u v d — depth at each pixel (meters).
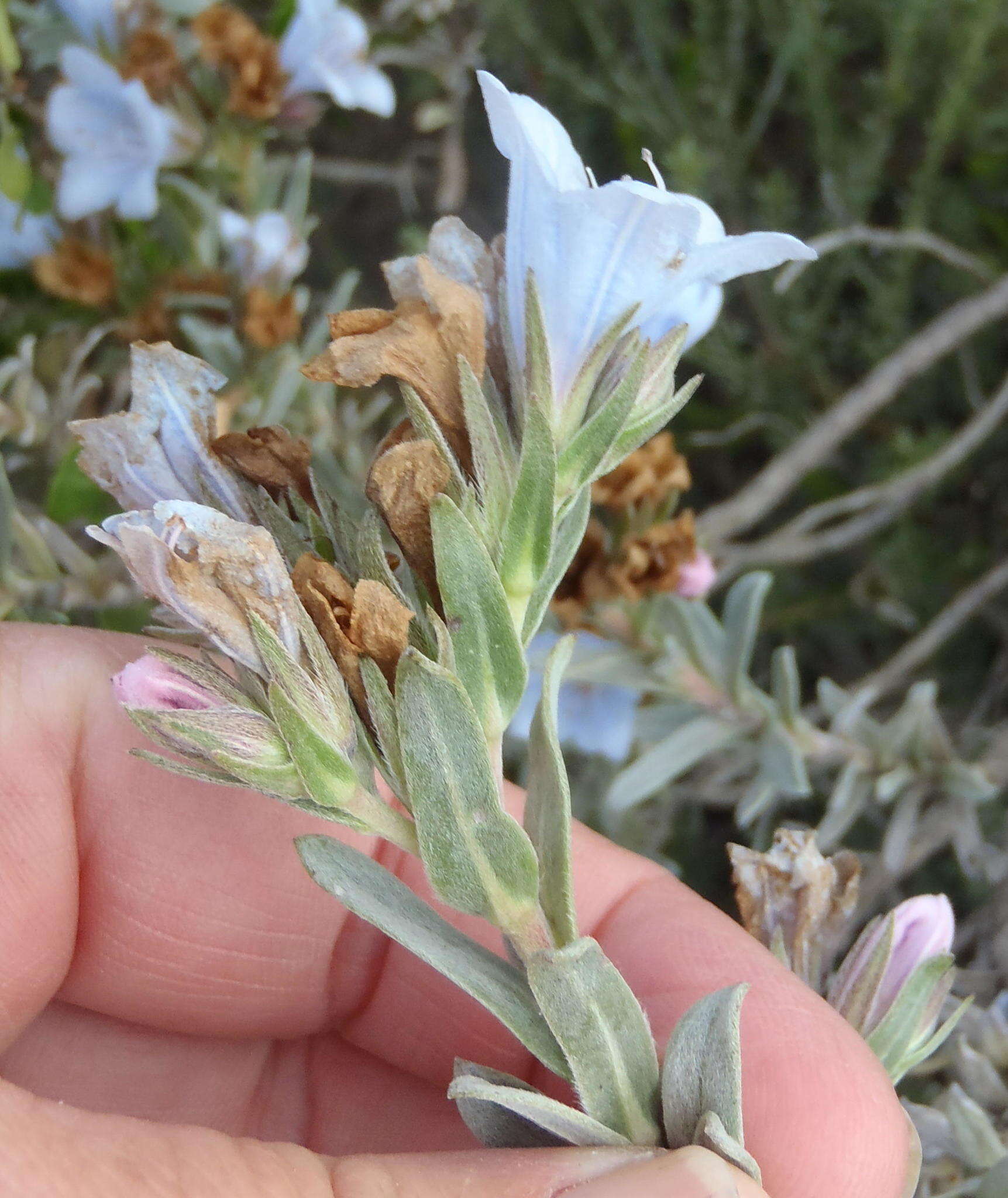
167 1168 0.11
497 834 0.10
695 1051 0.11
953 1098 0.15
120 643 0.15
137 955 0.15
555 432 0.10
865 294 0.28
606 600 0.17
